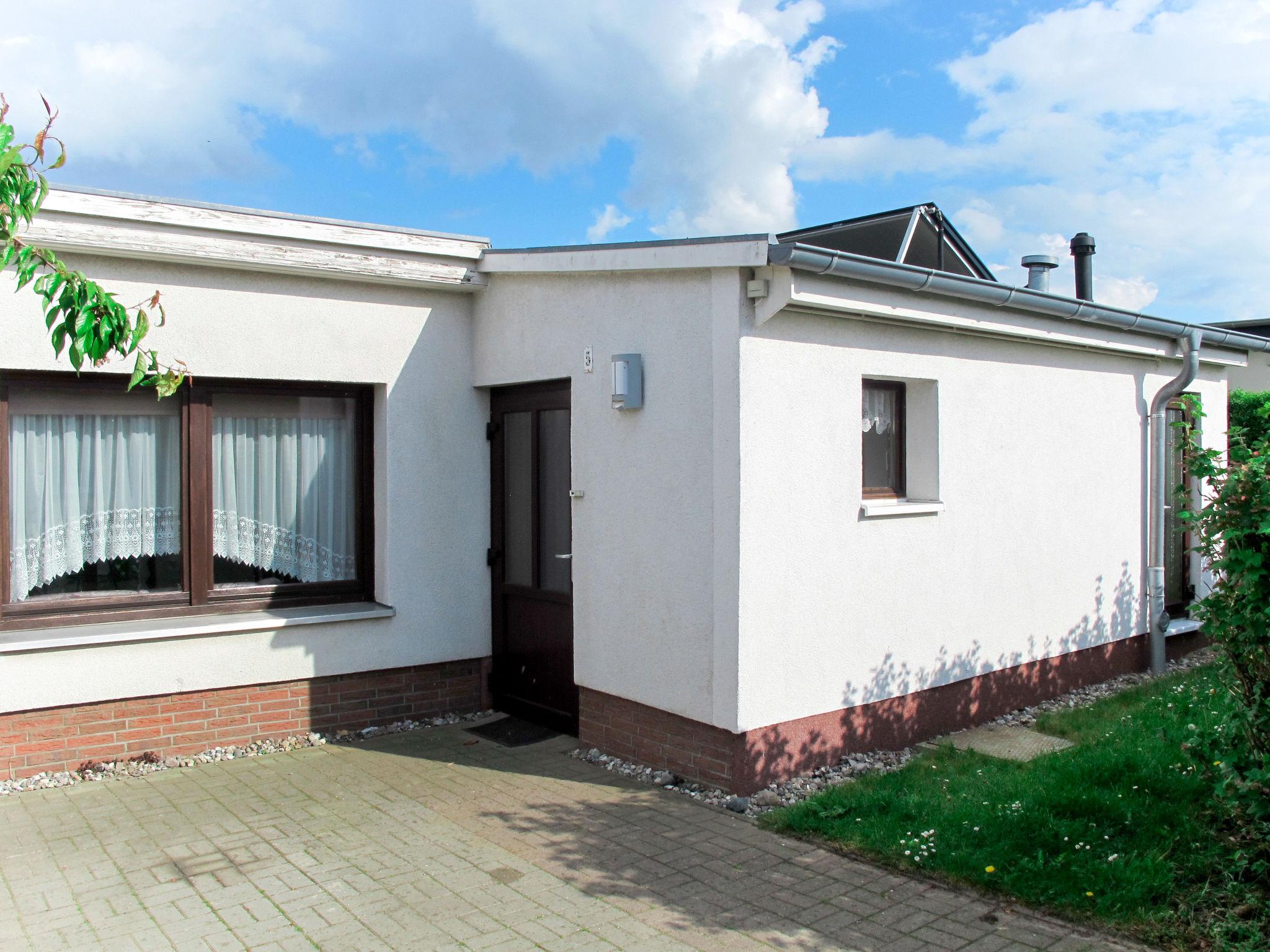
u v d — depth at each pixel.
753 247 5.14
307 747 6.71
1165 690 7.74
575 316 6.50
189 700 6.44
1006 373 7.20
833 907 4.11
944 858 4.43
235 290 6.56
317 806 5.45
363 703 7.11
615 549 6.19
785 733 5.69
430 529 7.38
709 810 5.33
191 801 5.56
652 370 5.88
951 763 5.93
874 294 5.74
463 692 7.59
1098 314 7.29
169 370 4.09
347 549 7.43
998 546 7.14
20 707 5.86
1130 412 8.49
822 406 5.79
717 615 5.46
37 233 5.70
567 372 6.58
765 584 5.47
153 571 6.65
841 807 5.10
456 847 4.81
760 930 3.90
